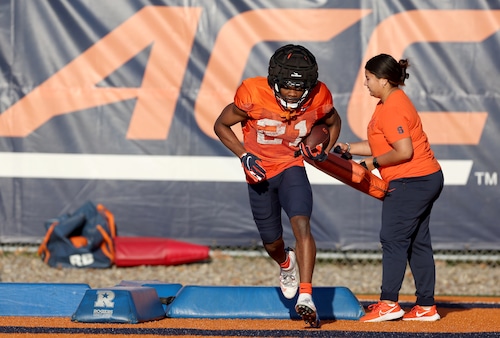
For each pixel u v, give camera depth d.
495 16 33.62
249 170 19.47
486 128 33.62
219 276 33.22
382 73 22.06
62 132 34.47
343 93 33.72
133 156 34.41
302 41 33.81
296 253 19.61
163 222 34.47
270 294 22.70
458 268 35.03
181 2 34.12
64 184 34.53
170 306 22.61
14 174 34.53
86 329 20.27
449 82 33.66
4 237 34.59
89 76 34.38
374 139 22.42
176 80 34.22
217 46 34.06
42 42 34.47
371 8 33.72
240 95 19.97
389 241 22.30
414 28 33.66
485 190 33.69
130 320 21.22
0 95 34.44
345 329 20.83
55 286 23.16
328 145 21.23
